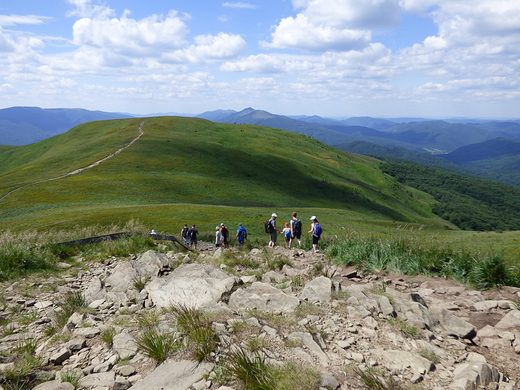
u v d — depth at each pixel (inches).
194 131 5905.5
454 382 124.1
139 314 200.5
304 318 177.0
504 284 264.1
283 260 374.9
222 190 3265.3
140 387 121.9
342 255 370.9
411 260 320.5
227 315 174.4
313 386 115.7
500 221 6599.4
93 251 459.2
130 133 4987.7
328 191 4426.7
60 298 259.1
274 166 4719.5
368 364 135.0
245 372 122.0
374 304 194.2
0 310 227.6
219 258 398.6
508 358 151.8
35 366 141.5
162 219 1610.5
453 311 215.0
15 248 371.9
